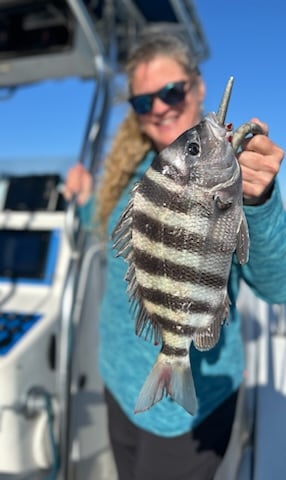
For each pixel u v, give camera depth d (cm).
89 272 100
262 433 99
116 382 77
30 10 136
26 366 82
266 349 115
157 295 49
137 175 85
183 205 47
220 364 70
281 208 56
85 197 99
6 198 120
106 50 136
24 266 106
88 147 103
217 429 71
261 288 62
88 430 100
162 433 70
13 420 79
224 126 46
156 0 135
